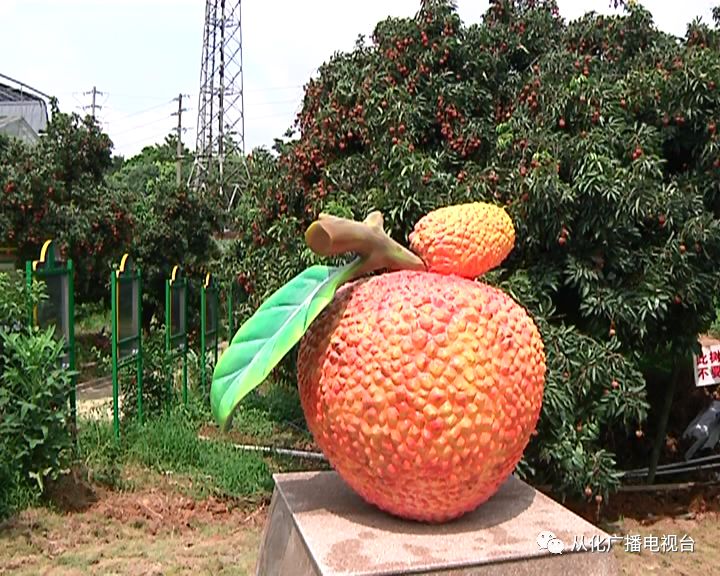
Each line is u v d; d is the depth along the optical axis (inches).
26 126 793.6
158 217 547.8
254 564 169.2
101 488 210.8
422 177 199.3
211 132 1090.7
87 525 186.7
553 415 177.3
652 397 259.4
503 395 88.0
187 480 221.8
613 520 206.8
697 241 187.2
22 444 193.6
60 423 199.5
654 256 191.9
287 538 99.2
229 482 217.2
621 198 178.2
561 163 188.4
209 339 399.9
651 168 186.4
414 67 244.7
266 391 345.1
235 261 298.5
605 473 183.6
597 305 185.8
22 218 439.8
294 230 238.8
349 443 88.9
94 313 605.9
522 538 91.2
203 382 335.9
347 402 87.7
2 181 436.1
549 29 266.5
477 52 244.8
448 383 85.0
